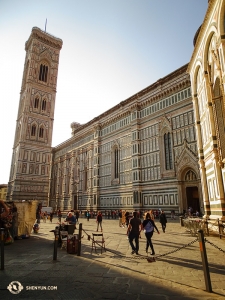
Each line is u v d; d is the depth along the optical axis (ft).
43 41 267.80
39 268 29.96
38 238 59.93
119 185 171.53
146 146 154.20
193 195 128.98
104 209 183.01
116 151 185.98
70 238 40.73
